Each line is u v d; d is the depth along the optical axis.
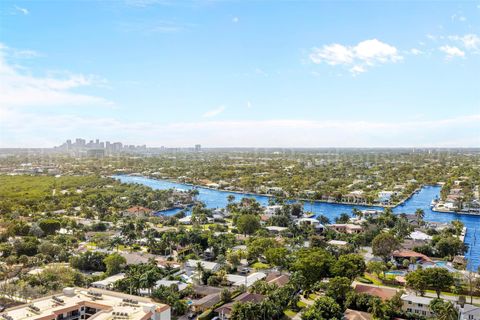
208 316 170.50
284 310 176.38
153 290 185.50
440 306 159.62
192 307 178.25
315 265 199.38
